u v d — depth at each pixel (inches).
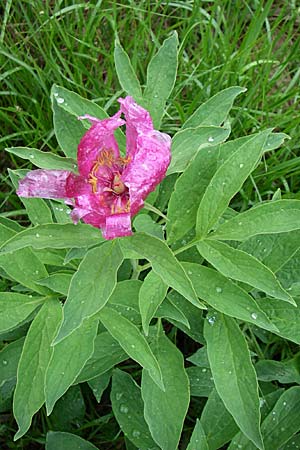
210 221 14.5
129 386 16.3
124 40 24.0
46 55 23.0
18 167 22.5
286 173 21.8
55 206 16.4
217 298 14.4
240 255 14.3
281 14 23.3
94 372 15.9
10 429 18.4
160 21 24.7
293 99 23.5
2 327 15.2
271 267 15.8
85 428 18.3
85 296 12.7
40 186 13.2
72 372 14.4
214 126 15.0
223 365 14.5
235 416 14.0
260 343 19.4
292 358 17.9
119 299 15.5
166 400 14.8
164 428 14.6
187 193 14.8
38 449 18.7
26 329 18.1
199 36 24.8
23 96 22.5
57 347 14.6
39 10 23.4
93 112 16.2
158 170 12.7
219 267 14.3
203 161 14.8
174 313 15.5
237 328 14.9
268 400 16.5
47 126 22.6
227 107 16.1
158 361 15.4
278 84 24.1
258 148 14.1
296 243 15.8
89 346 14.6
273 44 23.4
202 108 16.2
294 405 15.6
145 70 23.5
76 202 12.9
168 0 23.1
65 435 16.1
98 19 23.2
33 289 15.6
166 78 16.1
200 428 14.7
